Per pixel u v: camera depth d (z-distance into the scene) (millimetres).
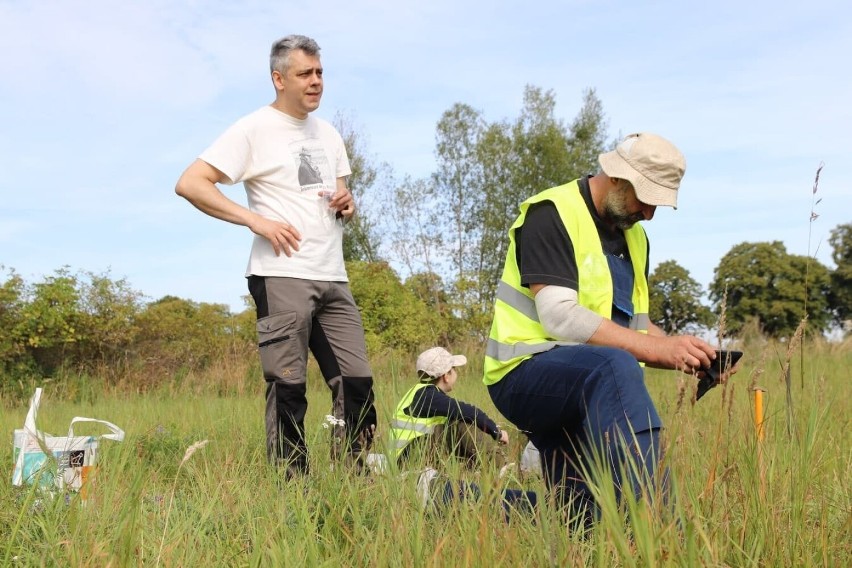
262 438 5461
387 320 19594
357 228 42281
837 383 8469
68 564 2646
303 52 4758
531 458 4367
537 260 3553
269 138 4785
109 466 3840
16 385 16641
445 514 2979
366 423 4848
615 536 2227
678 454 2869
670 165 3508
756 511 2744
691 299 31766
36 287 18359
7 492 3523
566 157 45375
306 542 2734
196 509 3221
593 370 3189
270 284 4672
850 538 2764
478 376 14539
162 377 16406
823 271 49000
